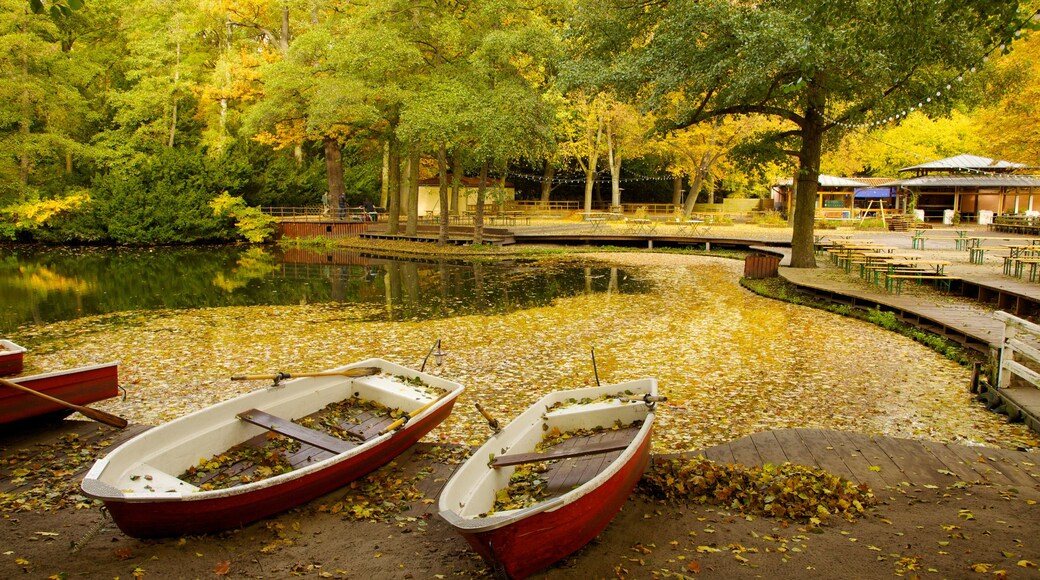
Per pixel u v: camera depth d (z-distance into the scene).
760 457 6.25
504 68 27.06
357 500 5.61
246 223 36.31
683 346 12.21
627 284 20.61
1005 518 4.87
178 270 25.06
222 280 22.08
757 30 14.98
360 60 26.88
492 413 8.49
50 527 5.12
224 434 5.90
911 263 16.67
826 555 4.46
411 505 5.51
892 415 8.17
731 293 18.73
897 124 16.30
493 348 12.14
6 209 33.84
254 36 43.00
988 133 23.80
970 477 5.76
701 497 5.51
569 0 26.00
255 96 37.16
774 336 12.98
